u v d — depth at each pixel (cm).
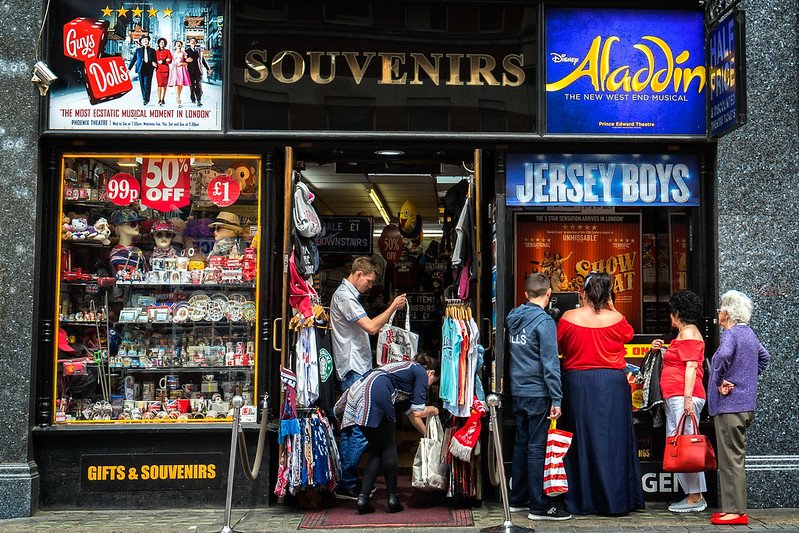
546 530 611
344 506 704
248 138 714
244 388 718
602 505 656
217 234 732
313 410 698
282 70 720
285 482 673
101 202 731
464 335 689
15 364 690
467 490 688
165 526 636
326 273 1029
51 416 705
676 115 727
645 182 737
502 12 726
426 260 1034
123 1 717
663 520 645
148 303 731
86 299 727
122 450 699
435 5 726
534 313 666
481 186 713
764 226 718
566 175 736
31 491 677
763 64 726
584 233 750
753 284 714
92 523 650
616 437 659
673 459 641
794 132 723
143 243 736
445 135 718
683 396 661
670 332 745
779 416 703
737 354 632
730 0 691
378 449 682
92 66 712
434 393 825
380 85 721
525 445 674
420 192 1043
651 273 750
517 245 750
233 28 718
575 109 723
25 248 698
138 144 723
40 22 709
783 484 695
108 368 724
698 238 737
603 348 665
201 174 733
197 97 715
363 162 817
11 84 705
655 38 728
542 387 656
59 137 709
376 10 724
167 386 724
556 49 724
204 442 701
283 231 721
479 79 723
